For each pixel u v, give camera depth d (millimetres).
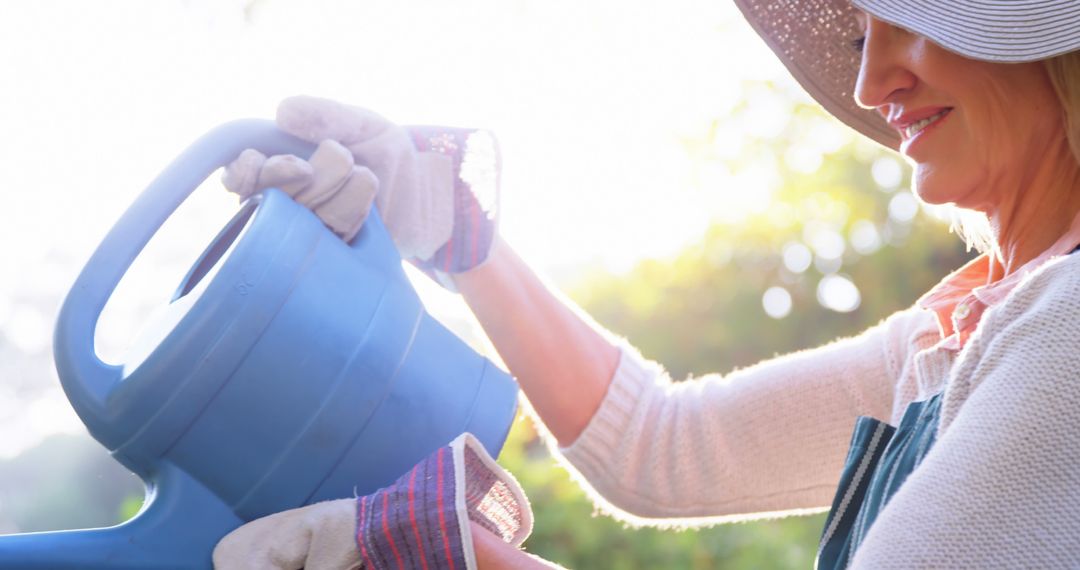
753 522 4738
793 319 7094
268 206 1435
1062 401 1134
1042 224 1436
